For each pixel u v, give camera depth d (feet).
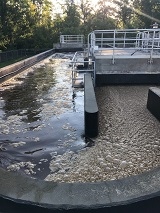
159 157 11.14
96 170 10.28
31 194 6.71
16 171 10.63
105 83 23.85
